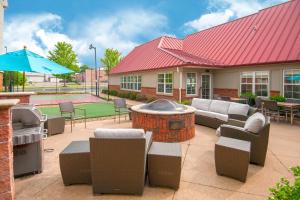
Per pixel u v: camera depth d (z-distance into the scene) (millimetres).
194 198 3678
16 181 4191
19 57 5707
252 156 5098
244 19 18250
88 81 71500
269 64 13047
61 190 3889
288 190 2119
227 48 17000
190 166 4988
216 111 9484
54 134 7664
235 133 5285
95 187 3717
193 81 16734
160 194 3795
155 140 6973
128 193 3740
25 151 4371
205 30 21938
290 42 12859
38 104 16016
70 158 3955
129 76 23953
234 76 15742
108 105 16438
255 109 8039
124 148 3602
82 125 9281
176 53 18688
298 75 11930
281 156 5727
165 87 17703
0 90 13359
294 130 8820
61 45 38719
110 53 35750
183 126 7000
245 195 3783
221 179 4363
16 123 4539
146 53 22984
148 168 3971
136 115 7531
